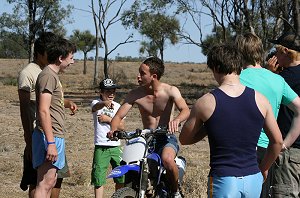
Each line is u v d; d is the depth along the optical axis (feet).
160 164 21.35
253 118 15.26
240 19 120.16
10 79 177.99
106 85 26.58
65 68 21.42
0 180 34.24
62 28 171.42
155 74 22.21
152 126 22.66
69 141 51.65
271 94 17.84
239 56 15.53
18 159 41.73
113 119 22.72
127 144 21.62
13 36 172.45
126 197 20.51
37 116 20.68
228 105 15.16
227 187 15.01
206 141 51.80
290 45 19.61
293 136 18.06
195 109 15.47
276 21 112.78
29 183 22.66
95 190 26.89
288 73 19.58
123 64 326.85
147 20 144.25
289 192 19.34
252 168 15.26
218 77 15.69
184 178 29.53
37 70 22.47
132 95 22.89
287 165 19.29
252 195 15.26
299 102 18.02
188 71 292.20
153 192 21.47
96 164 26.71
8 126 63.16
